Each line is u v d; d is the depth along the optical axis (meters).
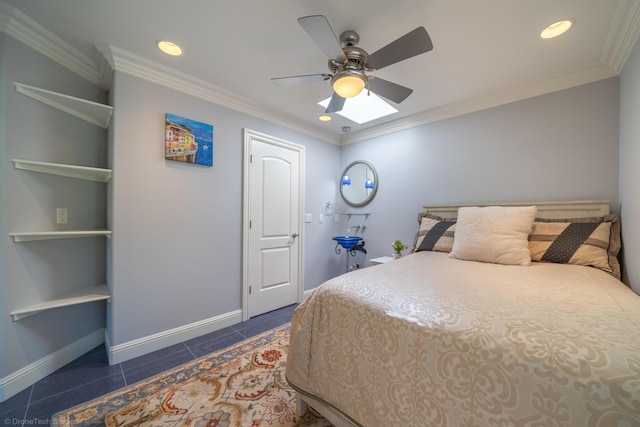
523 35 1.57
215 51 1.79
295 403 1.43
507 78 2.07
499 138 2.33
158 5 1.38
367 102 2.89
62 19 1.48
